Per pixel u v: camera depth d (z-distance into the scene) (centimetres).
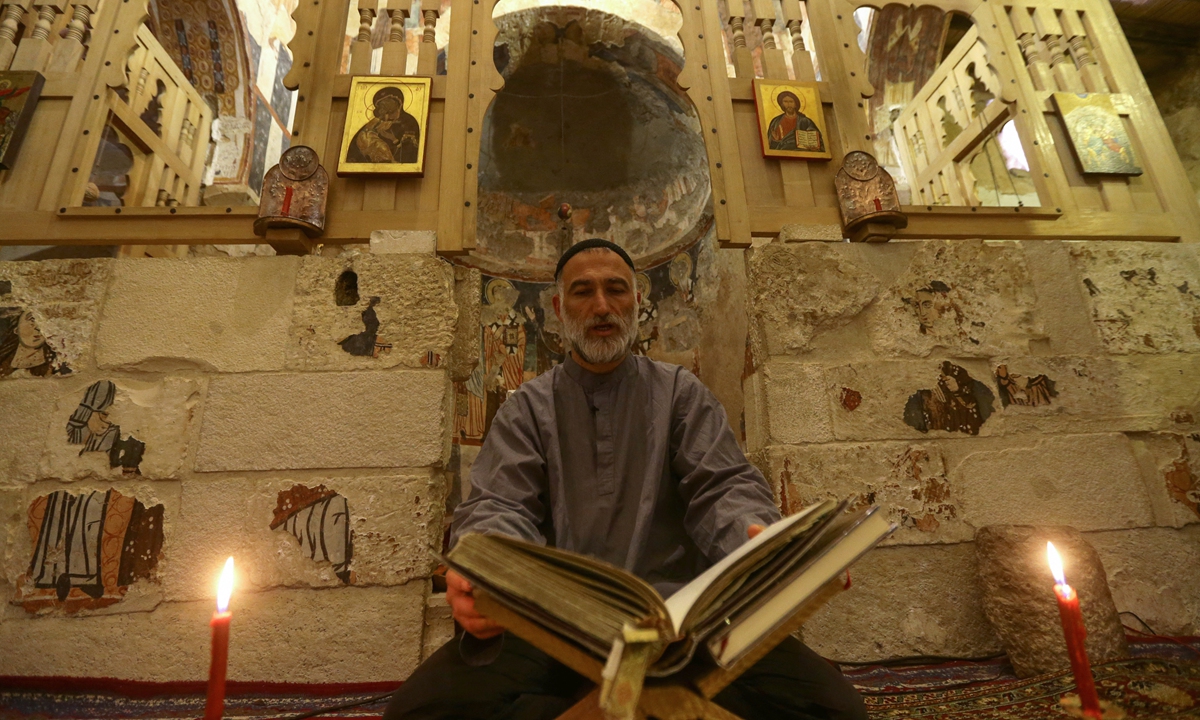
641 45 637
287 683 221
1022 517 267
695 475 155
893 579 256
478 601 93
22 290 262
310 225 281
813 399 274
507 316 769
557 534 152
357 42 329
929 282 298
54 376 254
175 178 478
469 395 706
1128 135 366
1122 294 309
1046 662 217
